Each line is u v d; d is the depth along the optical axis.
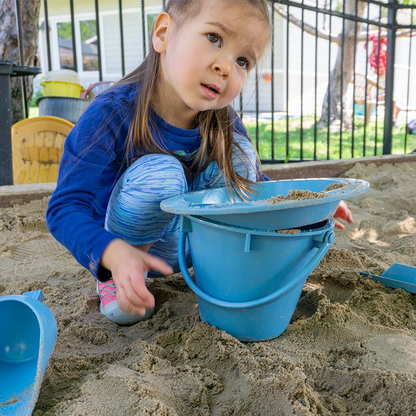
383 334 1.22
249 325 1.17
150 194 1.24
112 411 0.89
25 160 3.07
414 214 2.60
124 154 1.31
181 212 1.02
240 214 1.03
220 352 1.10
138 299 0.97
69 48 13.19
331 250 1.77
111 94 1.27
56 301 1.43
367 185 1.16
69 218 1.09
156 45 1.23
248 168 1.51
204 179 1.50
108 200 1.42
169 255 1.47
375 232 2.27
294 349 1.14
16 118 4.21
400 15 11.47
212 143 1.42
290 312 1.22
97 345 1.18
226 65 1.11
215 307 1.19
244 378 1.01
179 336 1.19
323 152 6.65
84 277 1.67
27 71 2.82
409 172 3.62
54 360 1.07
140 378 0.98
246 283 1.11
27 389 0.97
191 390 0.98
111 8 12.48
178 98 1.29
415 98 14.83
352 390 1.00
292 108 13.71
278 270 1.11
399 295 1.46
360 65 13.48
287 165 3.43
